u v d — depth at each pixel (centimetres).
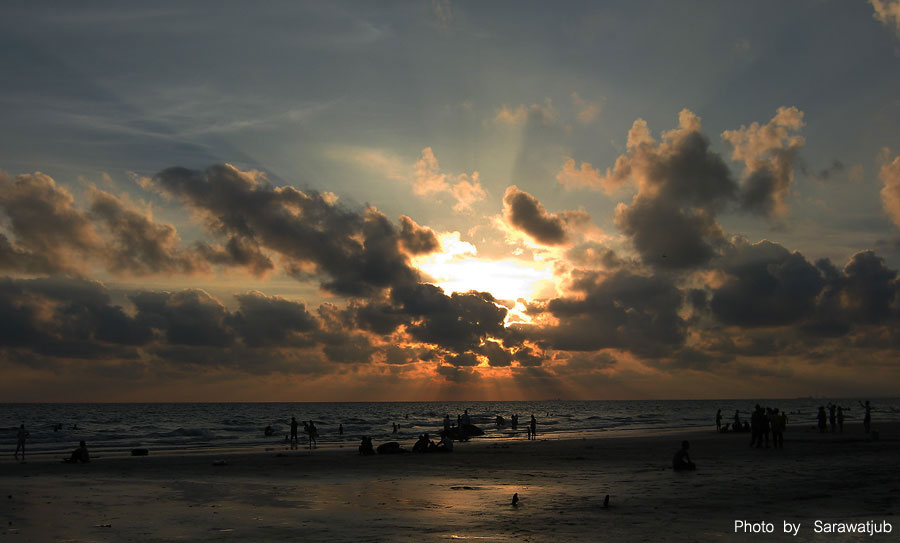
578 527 1347
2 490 2127
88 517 1555
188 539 1276
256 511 1633
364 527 1387
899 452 3131
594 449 3962
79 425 11888
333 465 3059
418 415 18362
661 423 10356
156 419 15275
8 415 18600
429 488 2106
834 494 1778
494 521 1445
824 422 4984
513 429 8069
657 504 1656
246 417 16650
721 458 2964
